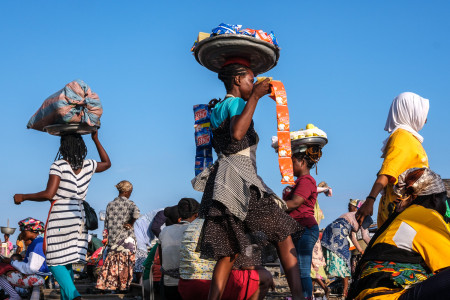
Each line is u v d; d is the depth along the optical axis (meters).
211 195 3.82
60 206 5.91
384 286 3.40
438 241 3.40
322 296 8.75
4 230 17.91
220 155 3.87
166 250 5.93
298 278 3.88
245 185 3.72
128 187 9.48
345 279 9.01
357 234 10.77
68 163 5.99
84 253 6.07
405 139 4.35
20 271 7.34
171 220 6.15
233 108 3.77
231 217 3.73
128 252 9.26
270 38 4.06
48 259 5.86
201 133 4.26
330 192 8.89
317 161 6.21
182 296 5.27
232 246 3.81
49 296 8.34
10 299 7.42
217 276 3.85
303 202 5.87
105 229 9.71
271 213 3.81
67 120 5.88
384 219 4.39
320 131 6.22
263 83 3.74
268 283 4.66
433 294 3.12
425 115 4.53
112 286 9.12
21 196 5.74
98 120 6.09
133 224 9.47
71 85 5.95
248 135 3.84
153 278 6.88
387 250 3.47
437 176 3.70
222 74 4.05
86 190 6.18
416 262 3.45
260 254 4.52
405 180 3.68
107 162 6.45
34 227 7.74
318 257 8.53
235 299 4.54
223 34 3.91
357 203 10.28
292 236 4.08
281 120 3.80
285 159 3.78
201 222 5.30
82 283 11.47
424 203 3.65
